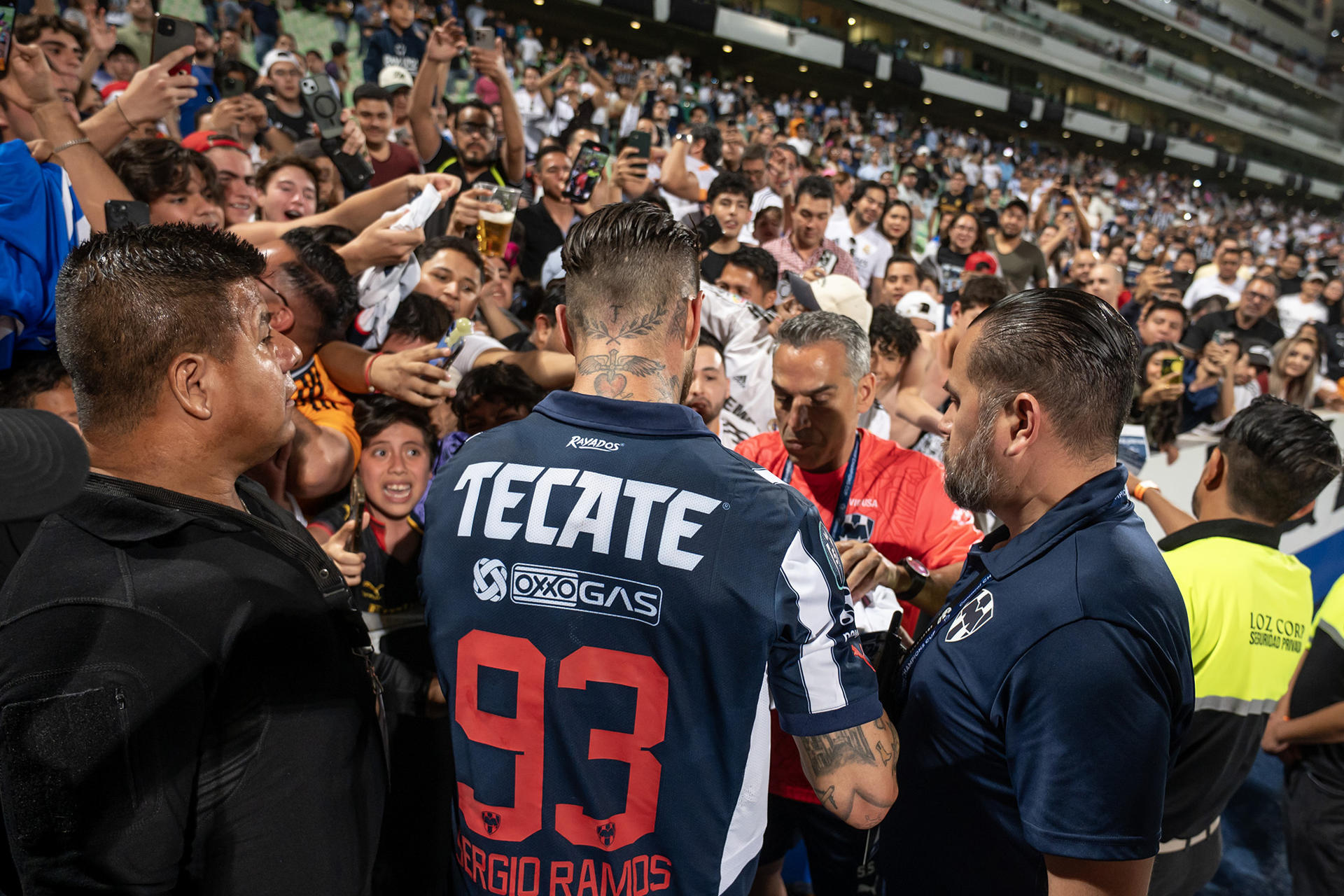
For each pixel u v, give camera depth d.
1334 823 1.63
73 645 0.70
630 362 0.90
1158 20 26.19
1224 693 1.40
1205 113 28.36
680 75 15.39
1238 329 5.38
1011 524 1.06
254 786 0.79
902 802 1.11
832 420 1.68
